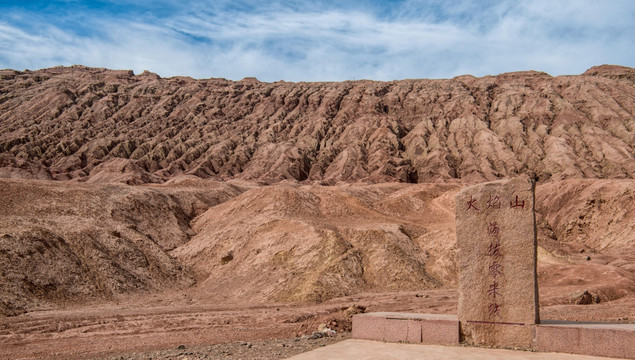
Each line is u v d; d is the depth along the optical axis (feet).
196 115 549.95
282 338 73.31
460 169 420.77
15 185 169.78
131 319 100.73
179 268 149.18
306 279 129.08
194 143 476.95
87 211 163.94
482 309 54.03
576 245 189.98
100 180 370.32
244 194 192.85
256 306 115.03
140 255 145.48
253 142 487.20
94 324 96.17
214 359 56.13
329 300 119.96
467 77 589.73
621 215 219.20
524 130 461.78
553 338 50.67
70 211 161.48
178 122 535.60
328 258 136.05
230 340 74.90
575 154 408.05
